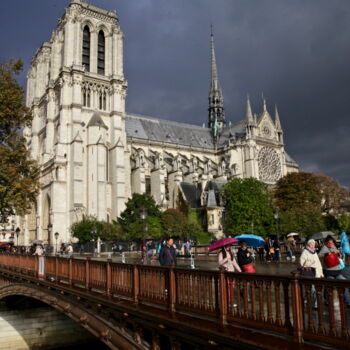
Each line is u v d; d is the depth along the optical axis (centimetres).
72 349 3925
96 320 1980
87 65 10231
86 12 10306
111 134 10000
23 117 5309
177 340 1364
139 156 10631
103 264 1892
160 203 10269
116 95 10125
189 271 1315
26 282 3088
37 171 5481
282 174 13400
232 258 1764
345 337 849
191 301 1301
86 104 9869
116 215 9281
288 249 4584
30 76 12369
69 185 9194
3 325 3778
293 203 9512
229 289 1164
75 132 9331
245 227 8612
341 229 9125
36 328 3872
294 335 956
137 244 8000
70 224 8862
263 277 1053
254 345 995
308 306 937
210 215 9781
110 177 9750
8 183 5025
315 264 1558
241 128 13662
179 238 8606
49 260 2658
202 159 13288
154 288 1493
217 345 1159
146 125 13025
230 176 11956
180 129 13938
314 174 10556
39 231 9594
